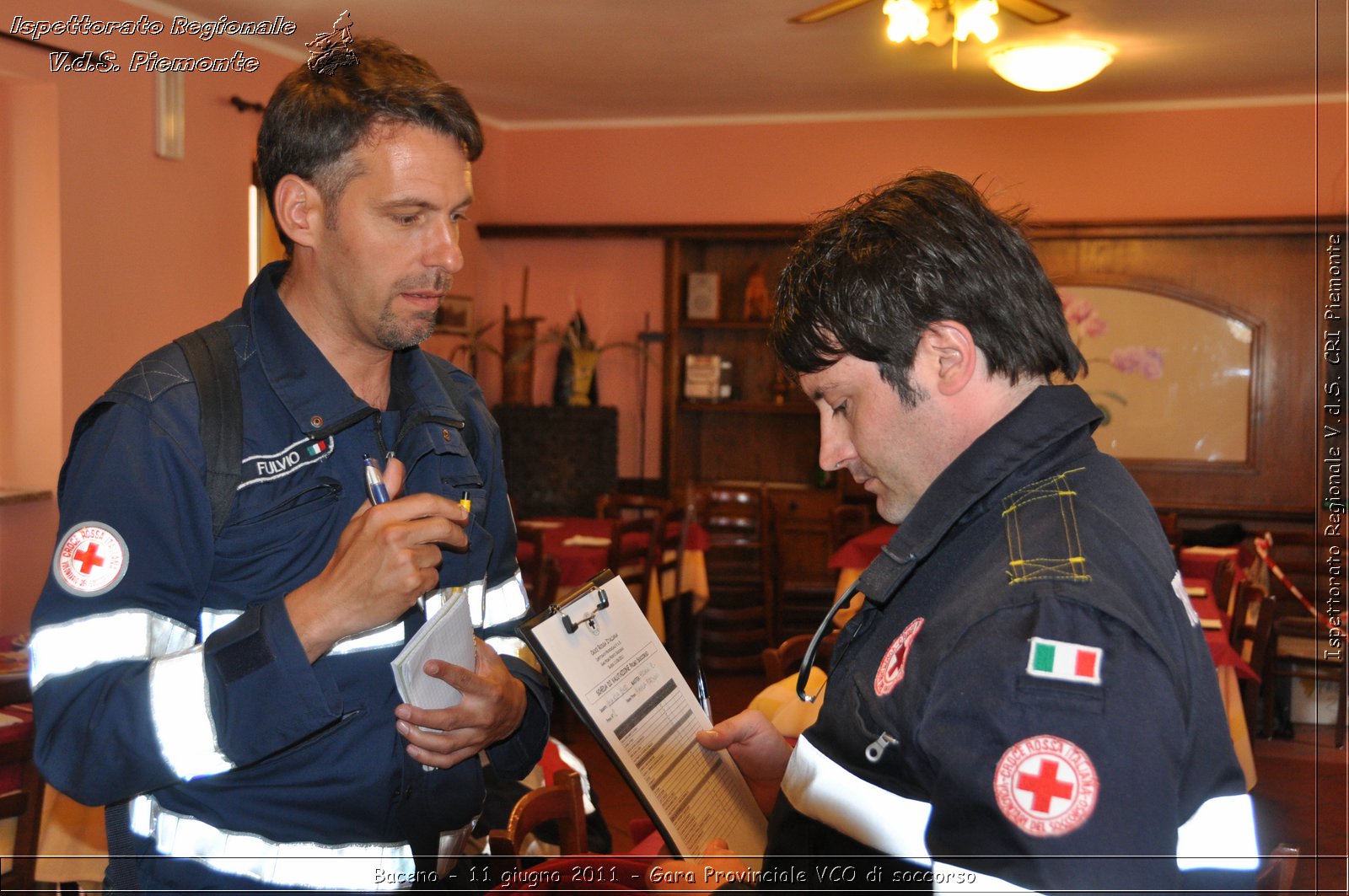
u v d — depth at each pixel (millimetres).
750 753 1231
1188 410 6133
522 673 1339
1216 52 5082
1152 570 820
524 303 6914
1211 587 4406
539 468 6625
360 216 1104
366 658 1153
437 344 6480
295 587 1126
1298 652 5098
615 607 1181
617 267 6914
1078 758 730
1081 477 885
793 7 4441
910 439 943
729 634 5785
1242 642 4566
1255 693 4512
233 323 1173
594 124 6836
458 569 1266
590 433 6617
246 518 1102
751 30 4797
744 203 6680
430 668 1105
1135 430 6199
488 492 1365
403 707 1091
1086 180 6219
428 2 4418
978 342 901
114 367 4391
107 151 4312
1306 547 5926
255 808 1111
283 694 1019
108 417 1070
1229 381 6078
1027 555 829
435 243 1123
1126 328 6191
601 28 4773
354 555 1023
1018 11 3715
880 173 6496
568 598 1133
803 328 958
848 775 908
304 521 1127
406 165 1095
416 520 1041
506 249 7039
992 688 771
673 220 6777
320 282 1156
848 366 953
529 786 2186
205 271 4801
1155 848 714
